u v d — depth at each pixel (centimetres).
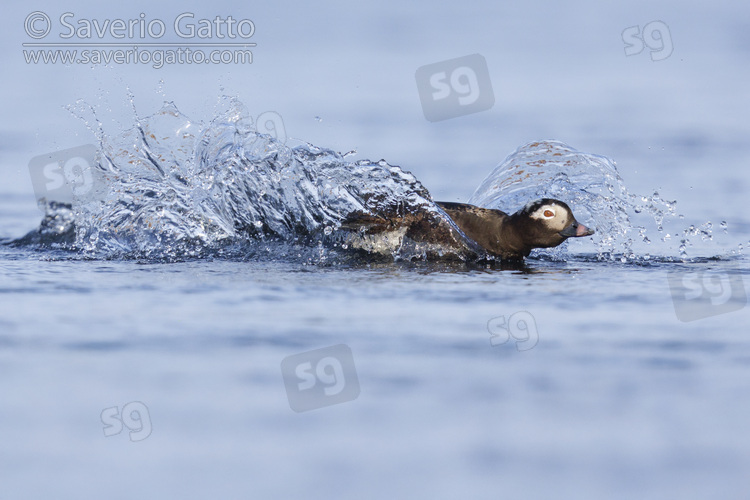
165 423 1731
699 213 4050
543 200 3459
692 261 3341
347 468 1592
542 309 2502
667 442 1680
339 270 3091
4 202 4303
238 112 3719
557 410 1803
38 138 5478
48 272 2950
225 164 3497
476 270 3177
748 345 2156
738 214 4028
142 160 3653
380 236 3438
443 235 3444
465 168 4853
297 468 1590
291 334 2212
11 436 1681
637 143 5431
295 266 3159
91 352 2064
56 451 1638
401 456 1633
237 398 1836
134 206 3519
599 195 3922
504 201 4003
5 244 3525
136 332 2209
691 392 1877
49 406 1791
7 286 2698
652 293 2722
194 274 2941
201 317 2350
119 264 3136
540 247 3469
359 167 3481
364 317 2380
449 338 2211
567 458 1630
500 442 1678
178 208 3491
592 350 2128
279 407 1800
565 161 4091
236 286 2739
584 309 2506
